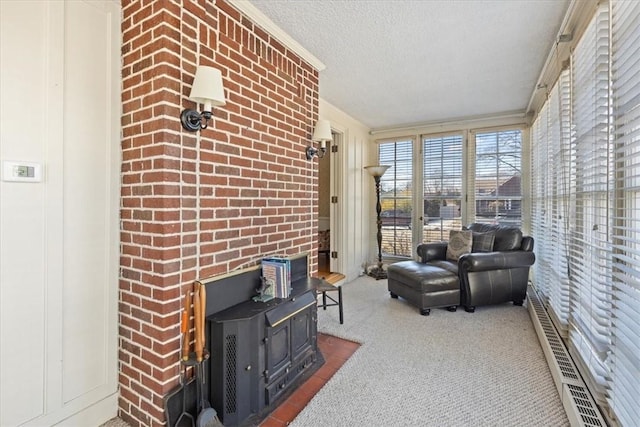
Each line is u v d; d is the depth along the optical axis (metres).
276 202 2.23
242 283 1.87
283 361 1.85
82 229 1.53
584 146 1.93
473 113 4.20
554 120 2.69
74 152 1.49
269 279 1.95
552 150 2.77
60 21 1.43
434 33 2.22
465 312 3.15
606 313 1.54
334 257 4.37
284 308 1.86
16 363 1.33
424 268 3.36
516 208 4.14
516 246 3.38
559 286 2.44
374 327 2.77
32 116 1.35
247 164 1.96
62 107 1.44
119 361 1.67
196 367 1.50
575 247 2.06
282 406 1.73
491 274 3.20
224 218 1.79
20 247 1.33
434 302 3.09
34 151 1.36
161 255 1.48
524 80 3.06
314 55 2.55
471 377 1.98
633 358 1.24
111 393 1.65
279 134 2.26
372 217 5.18
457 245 3.71
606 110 1.59
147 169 1.53
